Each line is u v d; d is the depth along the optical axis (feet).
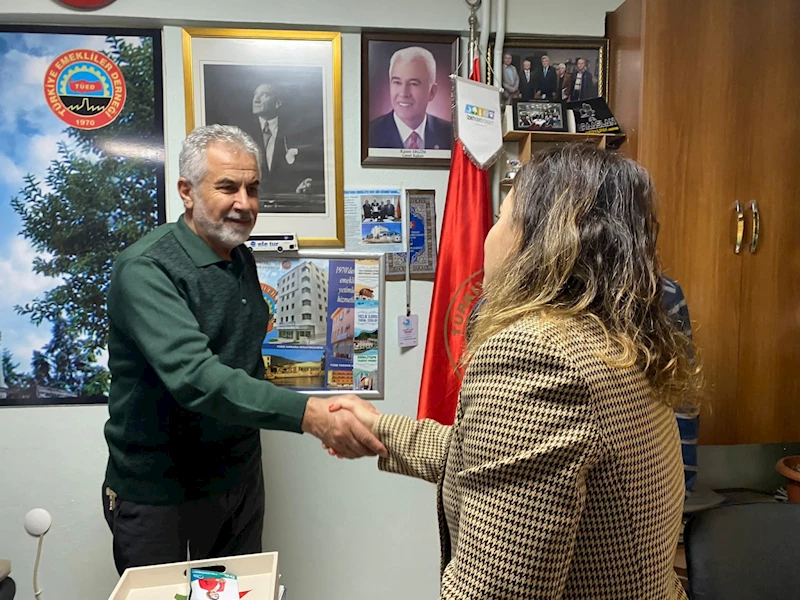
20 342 5.76
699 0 5.28
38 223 5.71
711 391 5.52
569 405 2.01
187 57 5.69
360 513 6.29
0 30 5.57
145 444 4.31
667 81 5.29
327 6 5.78
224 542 4.91
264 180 5.88
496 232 2.77
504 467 2.01
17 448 5.82
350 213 6.04
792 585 3.47
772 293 5.53
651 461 2.17
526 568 1.93
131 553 4.37
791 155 5.46
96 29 5.65
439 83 6.02
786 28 5.38
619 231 2.30
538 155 2.58
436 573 6.43
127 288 3.96
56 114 5.67
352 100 5.98
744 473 6.82
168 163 5.83
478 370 2.21
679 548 5.45
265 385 3.76
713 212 5.41
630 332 2.26
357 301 6.08
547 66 6.06
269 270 5.95
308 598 6.28
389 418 3.65
